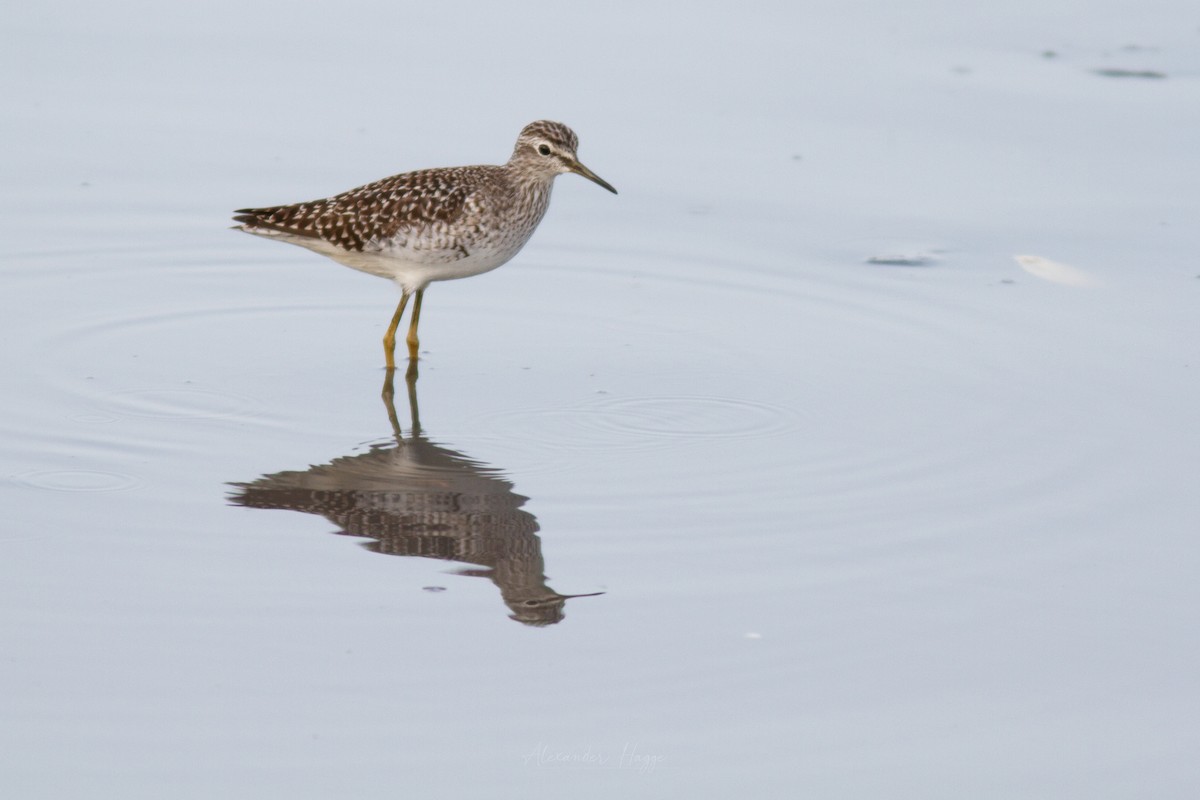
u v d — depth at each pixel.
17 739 9.02
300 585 10.79
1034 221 18.00
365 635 10.18
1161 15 24.55
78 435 13.15
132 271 17.02
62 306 16.03
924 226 18.03
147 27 23.28
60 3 24.16
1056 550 11.45
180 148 19.50
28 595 10.53
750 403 14.16
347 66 21.95
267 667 9.79
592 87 21.47
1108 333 15.45
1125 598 10.81
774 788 8.84
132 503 11.95
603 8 24.48
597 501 12.16
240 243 17.84
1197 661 10.09
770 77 22.02
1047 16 24.52
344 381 14.65
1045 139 20.08
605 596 10.75
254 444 13.14
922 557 11.33
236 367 14.87
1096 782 8.96
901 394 14.29
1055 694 9.76
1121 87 21.69
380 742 9.10
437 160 19.05
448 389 14.50
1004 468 12.75
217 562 11.07
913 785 8.91
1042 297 16.30
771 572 11.09
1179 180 18.88
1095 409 13.85
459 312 16.53
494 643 10.13
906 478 12.59
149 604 10.48
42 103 20.64
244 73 21.69
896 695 9.73
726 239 17.89
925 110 20.98
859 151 19.89
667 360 15.16
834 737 9.31
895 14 24.50
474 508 12.01
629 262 17.53
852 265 17.20
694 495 12.27
